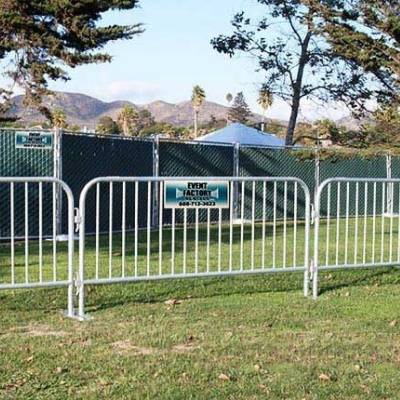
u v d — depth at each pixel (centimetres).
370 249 1559
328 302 995
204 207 995
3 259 1373
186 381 648
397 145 2045
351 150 1992
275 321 880
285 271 1031
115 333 811
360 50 2006
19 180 887
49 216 1759
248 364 701
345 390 629
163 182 1007
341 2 2016
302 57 3206
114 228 1939
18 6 2323
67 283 900
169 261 1341
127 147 1992
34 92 2523
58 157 1767
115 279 938
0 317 883
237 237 1811
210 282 1114
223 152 2333
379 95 2294
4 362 697
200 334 811
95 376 660
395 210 2286
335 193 2511
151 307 948
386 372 684
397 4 1984
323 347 764
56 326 845
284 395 616
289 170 2488
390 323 876
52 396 607
